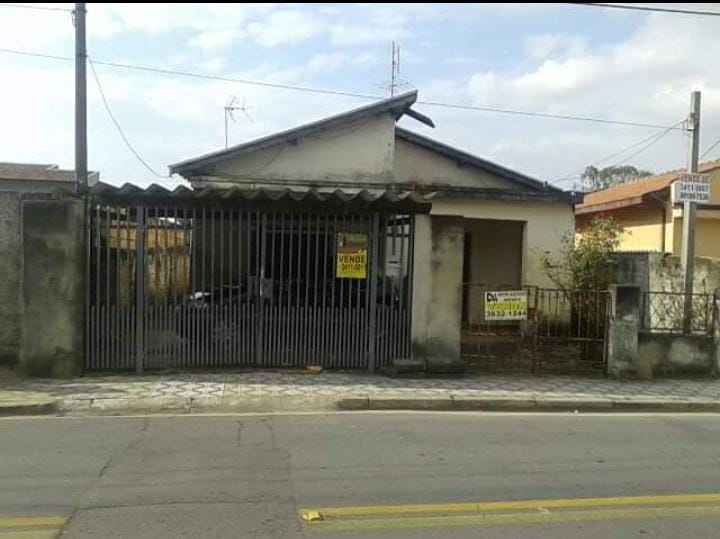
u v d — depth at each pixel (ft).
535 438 23.25
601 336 35.99
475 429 24.39
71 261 30.50
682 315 37.32
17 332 31.55
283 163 47.21
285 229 32.83
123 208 31.27
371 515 15.38
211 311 32.35
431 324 33.99
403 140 51.96
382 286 33.73
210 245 32.19
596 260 43.78
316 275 33.19
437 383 31.53
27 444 20.86
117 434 22.25
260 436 22.35
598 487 17.90
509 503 16.44
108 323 31.42
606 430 24.99
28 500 15.88
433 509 15.89
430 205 32.37
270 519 14.98
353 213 33.19
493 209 50.19
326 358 33.45
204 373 31.63
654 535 14.66
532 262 50.65
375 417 25.95
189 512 15.28
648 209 61.77
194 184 45.85
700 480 18.74
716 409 30.04
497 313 35.24
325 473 18.45
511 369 35.60
